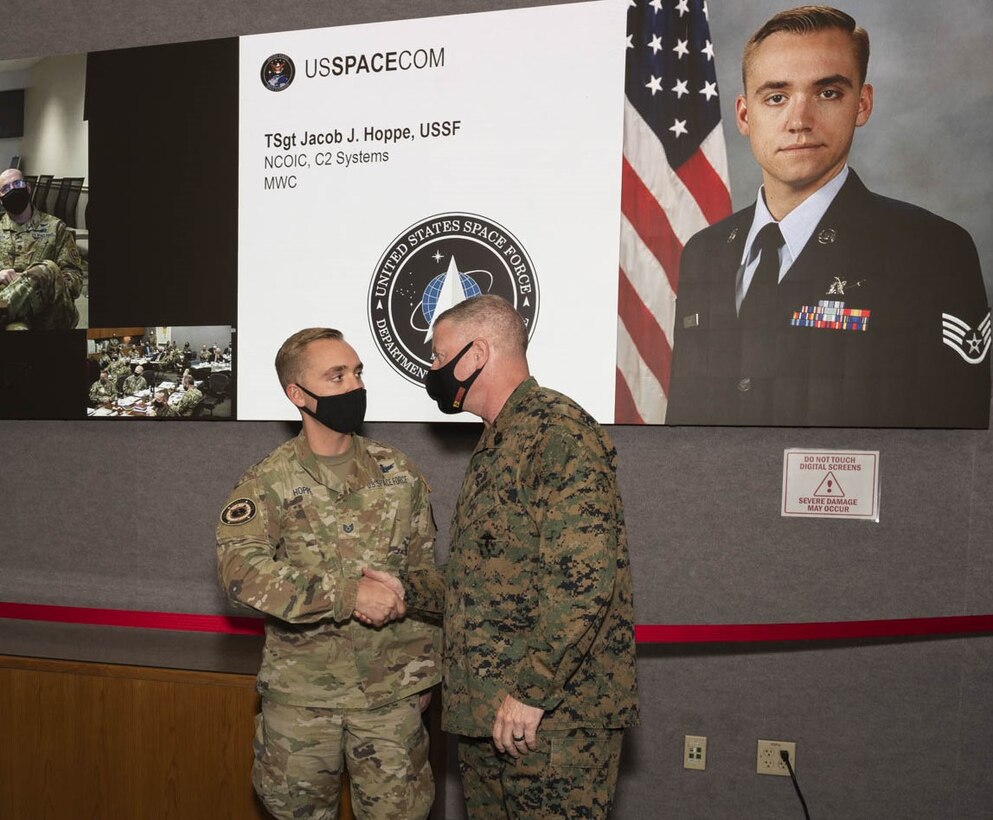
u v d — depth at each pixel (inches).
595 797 53.7
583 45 86.0
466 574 56.7
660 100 84.8
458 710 55.9
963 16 79.6
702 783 88.9
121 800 84.4
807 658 86.8
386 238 91.4
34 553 103.3
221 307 96.1
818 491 85.8
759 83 83.0
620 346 86.2
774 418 83.7
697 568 88.4
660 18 84.7
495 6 89.7
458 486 92.4
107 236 99.4
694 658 88.8
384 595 60.1
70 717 85.7
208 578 99.4
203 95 96.1
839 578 85.8
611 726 54.5
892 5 80.7
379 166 91.4
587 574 50.0
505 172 88.1
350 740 64.9
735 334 84.3
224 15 96.6
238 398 95.9
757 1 83.0
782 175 82.8
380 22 91.0
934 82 80.2
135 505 101.2
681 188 84.9
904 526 84.5
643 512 89.1
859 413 82.2
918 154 80.7
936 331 80.9
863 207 81.7
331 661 63.4
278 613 58.2
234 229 95.5
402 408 91.7
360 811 65.0
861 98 81.4
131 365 99.1
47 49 102.0
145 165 98.0
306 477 65.7
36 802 86.6
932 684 85.0
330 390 65.7
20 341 102.3
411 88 90.2
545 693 50.9
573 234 86.7
